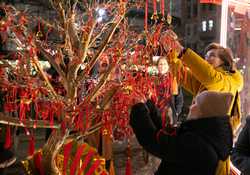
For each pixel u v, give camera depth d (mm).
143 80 2719
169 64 3104
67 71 2668
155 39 2729
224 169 2484
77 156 2789
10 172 5859
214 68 3562
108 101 2621
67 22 2607
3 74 2584
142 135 2508
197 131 2471
